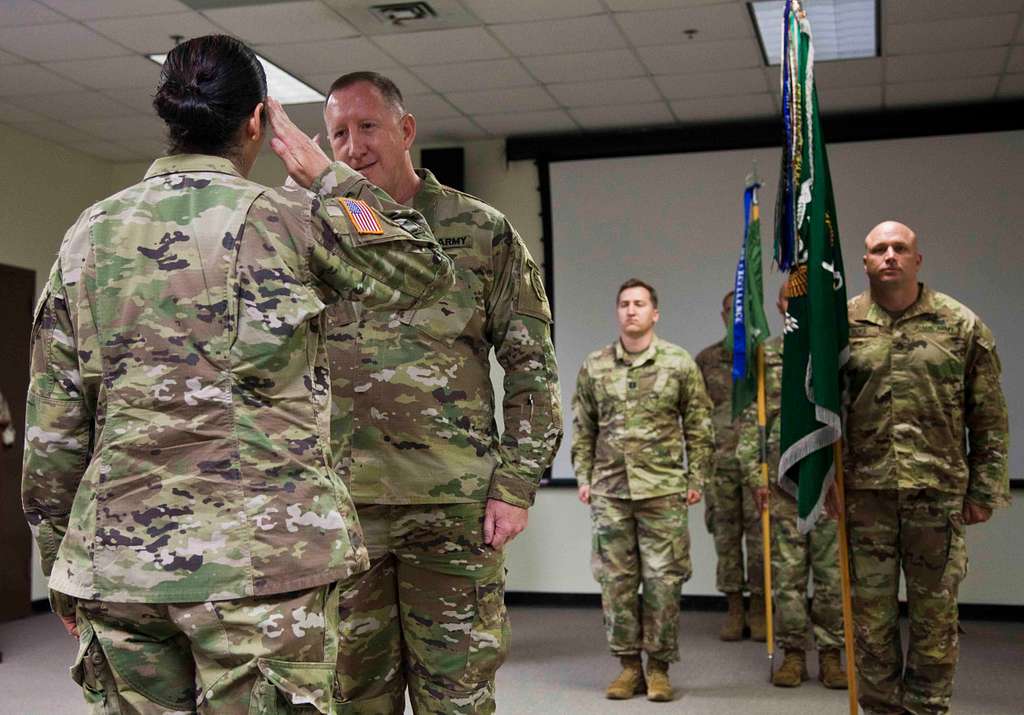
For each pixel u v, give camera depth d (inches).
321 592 65.6
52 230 315.9
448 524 93.1
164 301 65.2
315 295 68.0
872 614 133.8
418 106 286.5
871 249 135.3
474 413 95.6
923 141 291.1
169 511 62.9
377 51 243.0
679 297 306.5
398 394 92.9
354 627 93.4
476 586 93.7
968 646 241.9
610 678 212.8
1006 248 285.4
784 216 141.6
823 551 196.9
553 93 275.9
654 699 190.4
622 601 194.4
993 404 134.2
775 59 251.9
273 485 64.1
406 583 94.0
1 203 296.0
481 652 93.8
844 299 129.6
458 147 318.3
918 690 132.3
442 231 96.2
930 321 133.5
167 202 67.4
